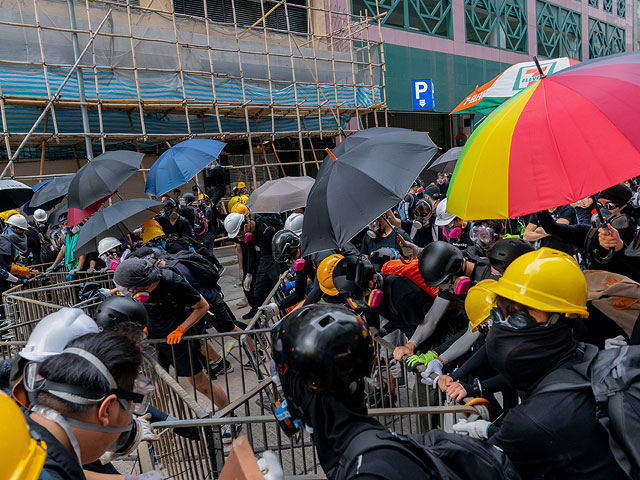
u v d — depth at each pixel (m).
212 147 6.65
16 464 0.82
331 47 13.88
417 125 20.91
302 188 6.85
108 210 4.95
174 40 10.38
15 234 7.17
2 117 8.13
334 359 0.99
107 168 5.29
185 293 3.46
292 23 15.88
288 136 14.51
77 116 10.05
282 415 1.22
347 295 2.79
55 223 7.61
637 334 2.00
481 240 3.13
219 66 11.27
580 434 1.22
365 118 18.81
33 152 11.20
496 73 22.39
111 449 1.55
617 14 29.56
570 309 1.31
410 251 2.94
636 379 1.15
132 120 11.13
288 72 12.73
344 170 3.16
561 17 25.47
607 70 2.03
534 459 1.30
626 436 1.12
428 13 19.66
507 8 22.69
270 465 1.07
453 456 1.11
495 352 1.45
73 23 8.71
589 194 1.78
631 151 1.77
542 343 1.34
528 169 1.93
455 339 2.64
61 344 1.59
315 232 3.08
